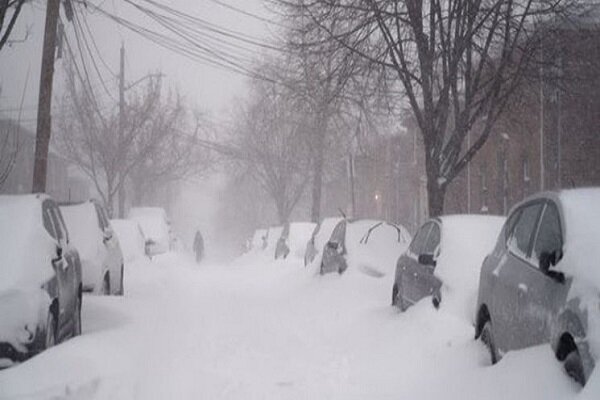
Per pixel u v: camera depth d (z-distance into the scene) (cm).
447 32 1714
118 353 899
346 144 3641
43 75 1627
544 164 2856
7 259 824
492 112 1750
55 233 994
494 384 643
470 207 3750
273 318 1382
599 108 2730
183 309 1474
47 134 1631
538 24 1697
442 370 814
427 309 1040
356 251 1689
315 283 1766
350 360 977
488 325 810
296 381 871
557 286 620
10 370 738
